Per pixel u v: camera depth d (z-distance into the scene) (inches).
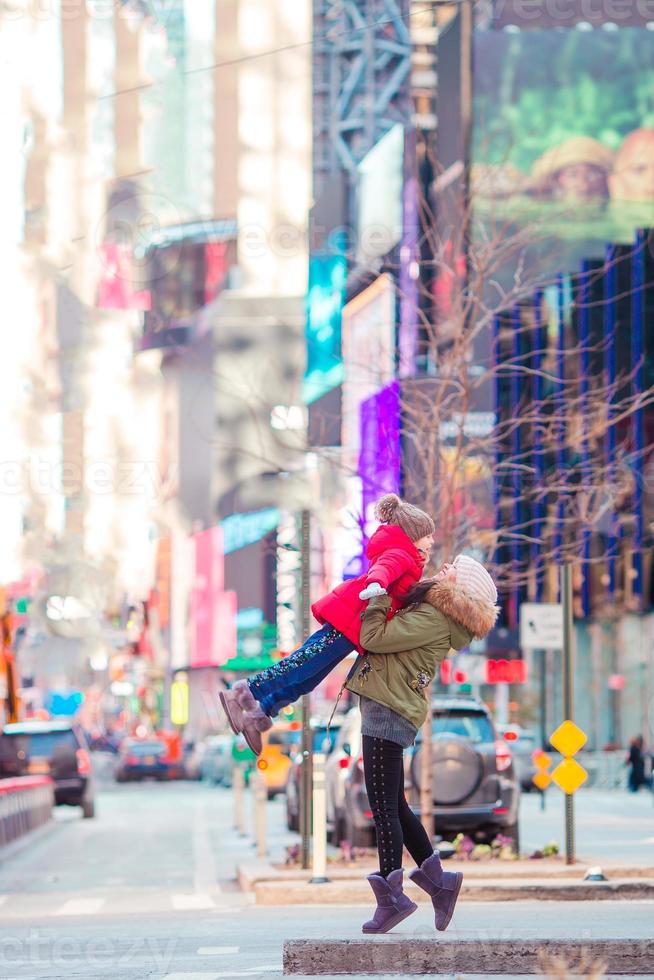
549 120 3198.8
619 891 671.8
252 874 753.6
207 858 1018.1
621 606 2573.8
